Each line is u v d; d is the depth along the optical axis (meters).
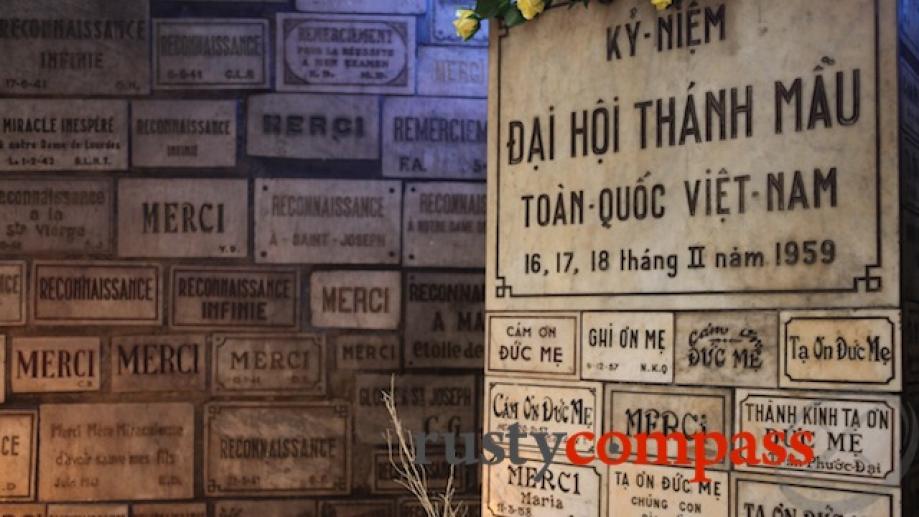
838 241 2.39
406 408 3.73
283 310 3.72
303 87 3.75
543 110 2.98
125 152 3.71
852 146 2.38
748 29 2.56
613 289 2.80
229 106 3.73
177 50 3.72
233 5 3.74
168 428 3.68
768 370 2.50
